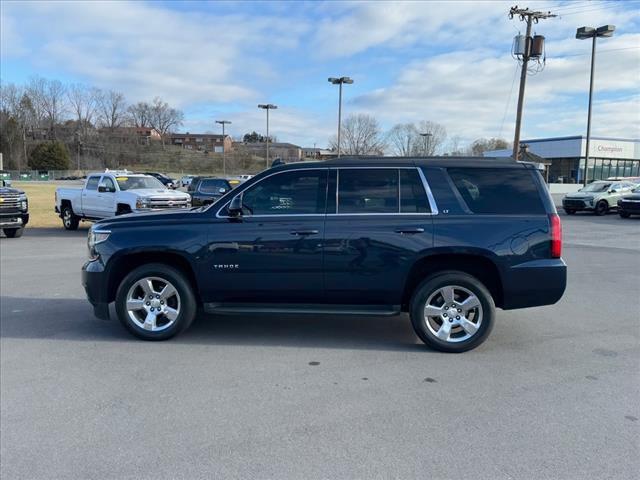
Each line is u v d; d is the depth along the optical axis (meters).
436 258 5.24
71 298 7.51
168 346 5.34
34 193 44.22
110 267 5.43
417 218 5.12
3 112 110.00
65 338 5.61
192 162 123.62
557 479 2.97
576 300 7.44
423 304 5.11
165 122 145.38
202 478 2.99
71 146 116.62
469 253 5.04
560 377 4.50
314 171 5.31
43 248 13.30
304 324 6.21
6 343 5.44
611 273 9.70
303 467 3.09
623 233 17.58
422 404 3.96
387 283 5.15
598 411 3.84
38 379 4.45
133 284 5.43
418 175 5.21
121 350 5.21
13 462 3.17
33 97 116.00
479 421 3.68
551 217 5.06
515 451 3.27
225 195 5.40
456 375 4.55
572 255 12.19
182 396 4.10
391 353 5.14
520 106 28.66
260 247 5.23
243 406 3.92
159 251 5.35
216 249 5.28
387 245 5.11
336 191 5.26
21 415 3.78
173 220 5.43
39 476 3.02
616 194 27.25
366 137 63.50
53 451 3.29
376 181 5.24
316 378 4.48
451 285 5.10
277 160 5.99
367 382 4.39
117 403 3.97
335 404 3.96
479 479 2.97
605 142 58.66
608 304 7.19
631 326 6.11
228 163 122.19
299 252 5.19
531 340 5.56
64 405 3.94
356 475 3.01
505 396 4.11
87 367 4.73
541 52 27.89
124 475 3.03
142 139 134.12
